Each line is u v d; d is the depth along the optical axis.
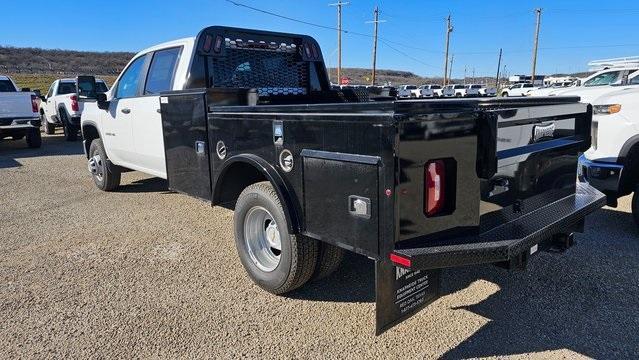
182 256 4.64
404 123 2.45
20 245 5.00
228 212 6.20
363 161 2.62
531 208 3.22
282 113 3.20
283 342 3.11
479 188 2.78
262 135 3.42
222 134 3.87
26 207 6.59
